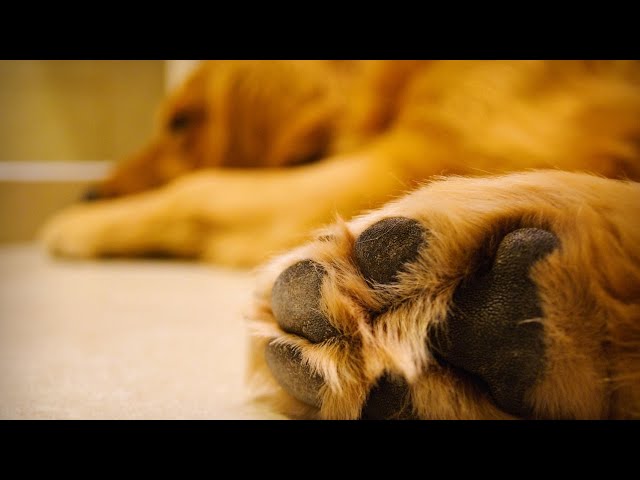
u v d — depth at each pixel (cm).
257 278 30
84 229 109
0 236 182
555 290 25
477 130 61
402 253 26
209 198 92
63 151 195
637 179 52
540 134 57
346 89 93
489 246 26
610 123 55
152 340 45
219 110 108
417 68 72
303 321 27
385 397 27
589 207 25
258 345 30
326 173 76
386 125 76
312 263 27
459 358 26
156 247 101
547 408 25
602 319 25
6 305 64
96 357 40
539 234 25
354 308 26
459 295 26
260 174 95
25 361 39
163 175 118
